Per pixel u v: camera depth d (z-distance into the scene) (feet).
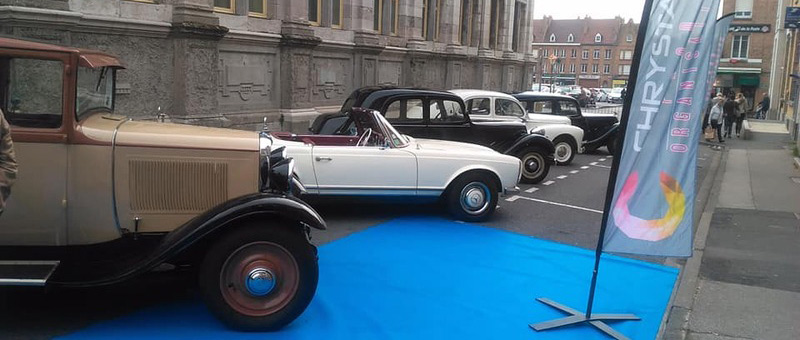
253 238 13.78
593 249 23.03
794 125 72.59
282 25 48.91
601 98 209.36
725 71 142.72
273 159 16.21
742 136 76.33
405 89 32.04
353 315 15.44
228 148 14.88
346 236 23.30
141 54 36.83
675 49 13.93
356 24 59.31
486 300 16.94
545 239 24.20
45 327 14.08
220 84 43.32
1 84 13.35
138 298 16.05
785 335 15.21
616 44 405.80
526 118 43.68
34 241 14.07
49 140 13.57
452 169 25.85
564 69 419.74
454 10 76.95
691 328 15.48
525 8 99.35
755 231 26.50
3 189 11.52
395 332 14.55
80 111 14.30
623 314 16.22
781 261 21.77
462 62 79.77
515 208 30.45
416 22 69.36
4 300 15.64
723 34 13.88
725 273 20.24
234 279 13.87
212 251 13.75
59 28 31.30
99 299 15.89
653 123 14.21
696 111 14.07
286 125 49.52
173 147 14.51
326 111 55.06
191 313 15.12
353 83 59.72
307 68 51.26
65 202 13.91
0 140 11.50
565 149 48.08
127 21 35.06
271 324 14.08
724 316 16.37
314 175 24.18
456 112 33.40
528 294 17.61
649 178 14.47
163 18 37.68
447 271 19.40
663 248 14.51
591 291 15.57
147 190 14.43
